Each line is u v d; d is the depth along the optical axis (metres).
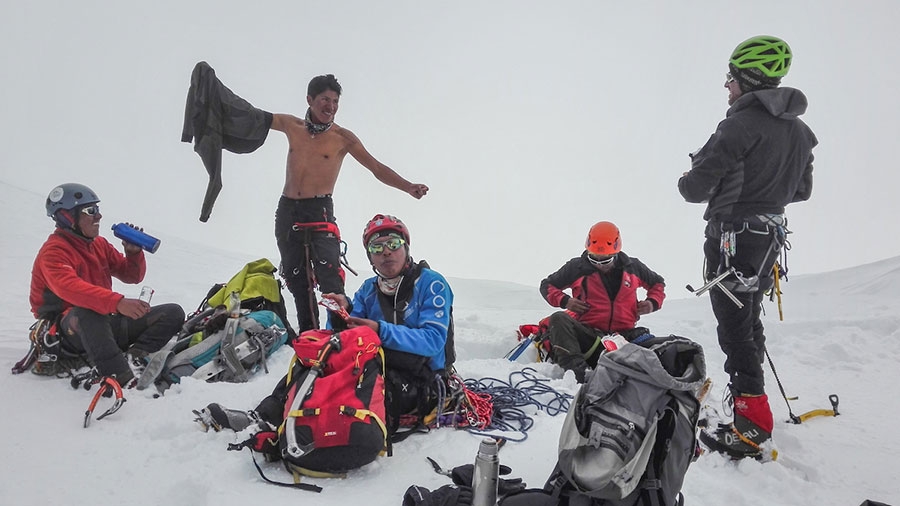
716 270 3.48
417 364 3.46
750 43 3.33
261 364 4.51
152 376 4.15
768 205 3.37
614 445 2.27
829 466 3.40
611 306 5.05
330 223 5.17
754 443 3.38
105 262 4.52
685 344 2.56
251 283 4.93
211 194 4.88
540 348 5.25
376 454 3.02
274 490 2.78
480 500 2.38
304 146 5.08
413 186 5.16
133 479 2.89
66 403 3.75
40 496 2.75
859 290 9.04
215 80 4.86
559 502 2.36
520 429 3.58
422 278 3.65
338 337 3.11
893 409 4.30
